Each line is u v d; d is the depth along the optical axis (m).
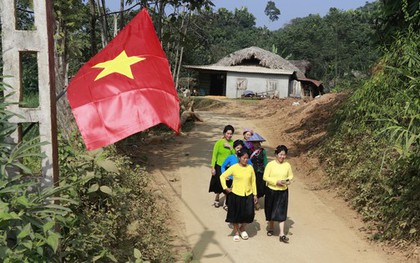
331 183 9.06
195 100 30.41
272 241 6.42
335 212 7.66
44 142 3.42
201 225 7.02
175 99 3.85
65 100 8.41
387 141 8.23
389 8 9.90
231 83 34.59
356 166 8.74
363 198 7.61
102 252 4.40
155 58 4.01
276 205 6.35
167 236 6.39
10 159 3.23
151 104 3.69
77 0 10.44
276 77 34.56
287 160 11.48
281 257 5.89
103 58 3.98
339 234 6.70
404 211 6.37
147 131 14.03
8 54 3.66
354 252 6.06
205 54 46.16
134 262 5.08
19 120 3.72
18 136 3.77
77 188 5.47
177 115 3.79
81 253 4.28
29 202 3.13
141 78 3.78
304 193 8.75
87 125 3.57
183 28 20.88
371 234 6.61
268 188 6.43
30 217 3.16
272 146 13.21
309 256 5.93
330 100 16.08
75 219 4.24
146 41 4.09
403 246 5.96
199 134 15.19
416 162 6.73
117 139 3.57
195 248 6.14
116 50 4.02
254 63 37.91
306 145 12.42
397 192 7.01
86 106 3.61
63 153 5.90
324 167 10.00
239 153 6.23
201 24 23.27
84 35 16.00
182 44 13.54
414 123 6.23
